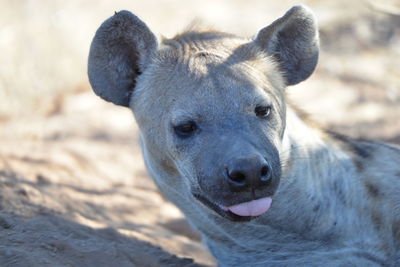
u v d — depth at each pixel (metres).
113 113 20.77
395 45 24.33
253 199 8.26
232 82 8.75
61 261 9.05
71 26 23.25
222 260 10.33
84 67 23.06
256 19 25.94
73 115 20.84
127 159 17.48
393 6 19.77
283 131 9.23
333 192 9.78
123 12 9.30
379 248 9.88
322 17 25.77
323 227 9.69
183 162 8.83
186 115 8.67
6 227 10.20
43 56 22.30
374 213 9.94
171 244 12.50
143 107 9.44
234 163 7.99
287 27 9.65
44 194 12.57
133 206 14.62
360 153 10.48
